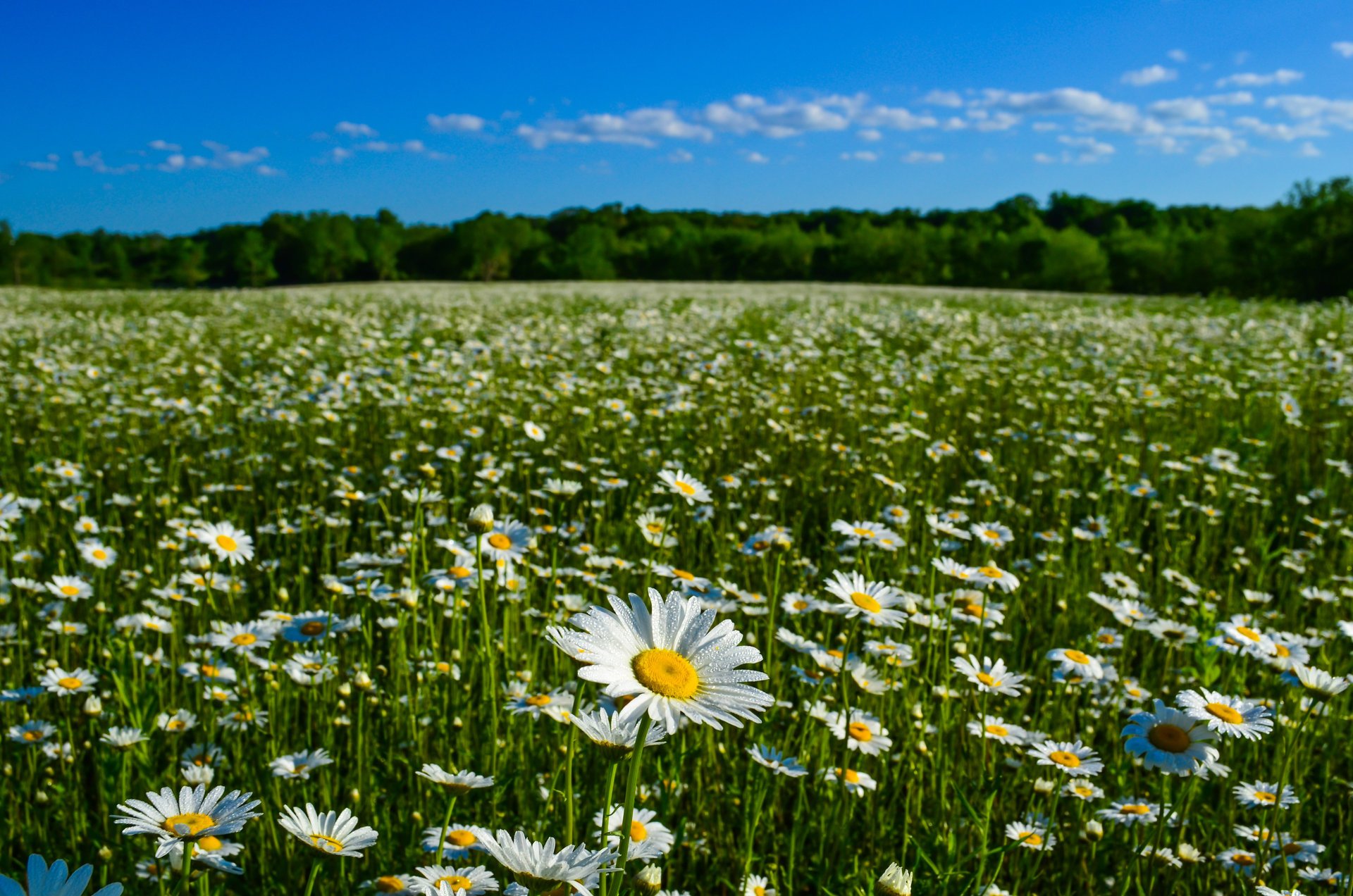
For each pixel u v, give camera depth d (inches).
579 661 50.6
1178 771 84.0
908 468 250.1
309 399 295.7
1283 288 2068.2
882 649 116.6
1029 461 269.6
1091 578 181.6
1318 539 200.4
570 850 52.5
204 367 389.7
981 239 3366.1
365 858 91.2
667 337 472.4
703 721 49.0
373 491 238.5
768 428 292.8
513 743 107.6
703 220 4909.0
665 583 139.9
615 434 266.1
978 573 118.1
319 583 182.7
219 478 242.5
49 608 137.9
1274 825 92.0
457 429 267.6
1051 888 100.4
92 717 105.3
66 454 257.3
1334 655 146.3
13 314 677.3
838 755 112.9
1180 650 149.6
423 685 121.8
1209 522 213.6
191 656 135.2
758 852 105.2
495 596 122.0
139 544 191.9
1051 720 125.7
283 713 119.0
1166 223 4311.0
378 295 984.9
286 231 3806.6
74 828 96.2
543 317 654.5
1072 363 424.2
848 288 1419.8
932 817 103.5
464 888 66.0
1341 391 345.4
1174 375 404.8
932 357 446.3
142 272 3786.9
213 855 71.1
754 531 207.2
